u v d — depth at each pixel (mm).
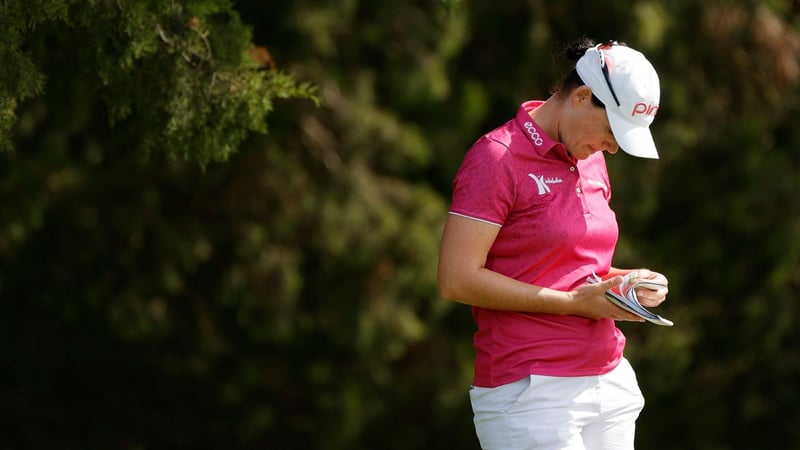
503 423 13242
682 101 35531
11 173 30719
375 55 34281
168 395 38281
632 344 38250
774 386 40531
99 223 33812
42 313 37250
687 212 38594
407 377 36625
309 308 33844
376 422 37688
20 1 14367
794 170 37500
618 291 12680
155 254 33906
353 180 32188
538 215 12859
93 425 38531
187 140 16312
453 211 12906
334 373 36531
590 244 13125
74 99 17953
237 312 34219
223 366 37188
